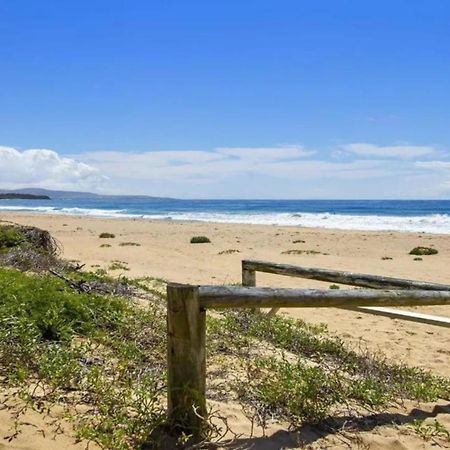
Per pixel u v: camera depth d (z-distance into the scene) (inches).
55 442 124.8
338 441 143.4
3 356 163.2
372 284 248.1
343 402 164.9
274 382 167.8
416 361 253.3
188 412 132.0
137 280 387.5
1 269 270.7
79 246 804.0
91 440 126.6
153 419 135.2
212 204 4466.0
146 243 903.7
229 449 132.6
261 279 502.6
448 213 2347.4
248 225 1515.7
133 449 126.4
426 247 840.9
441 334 307.9
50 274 313.7
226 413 151.6
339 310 368.2
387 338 297.1
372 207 3302.2
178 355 131.6
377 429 153.4
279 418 152.6
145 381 156.6
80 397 148.6
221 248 829.2
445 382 209.3
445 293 194.9
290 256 733.9
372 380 188.7
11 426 127.7
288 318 315.9
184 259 676.1
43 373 155.6
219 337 227.6
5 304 198.5
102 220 1738.4
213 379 178.5
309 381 163.5
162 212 2704.2
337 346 239.3
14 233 420.2
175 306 130.7
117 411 139.8
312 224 1590.8
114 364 177.8
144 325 222.2
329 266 639.1
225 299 135.5
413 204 4124.0
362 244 931.3
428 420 164.9
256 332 248.8
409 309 374.3
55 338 192.5
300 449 136.9
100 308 227.5
